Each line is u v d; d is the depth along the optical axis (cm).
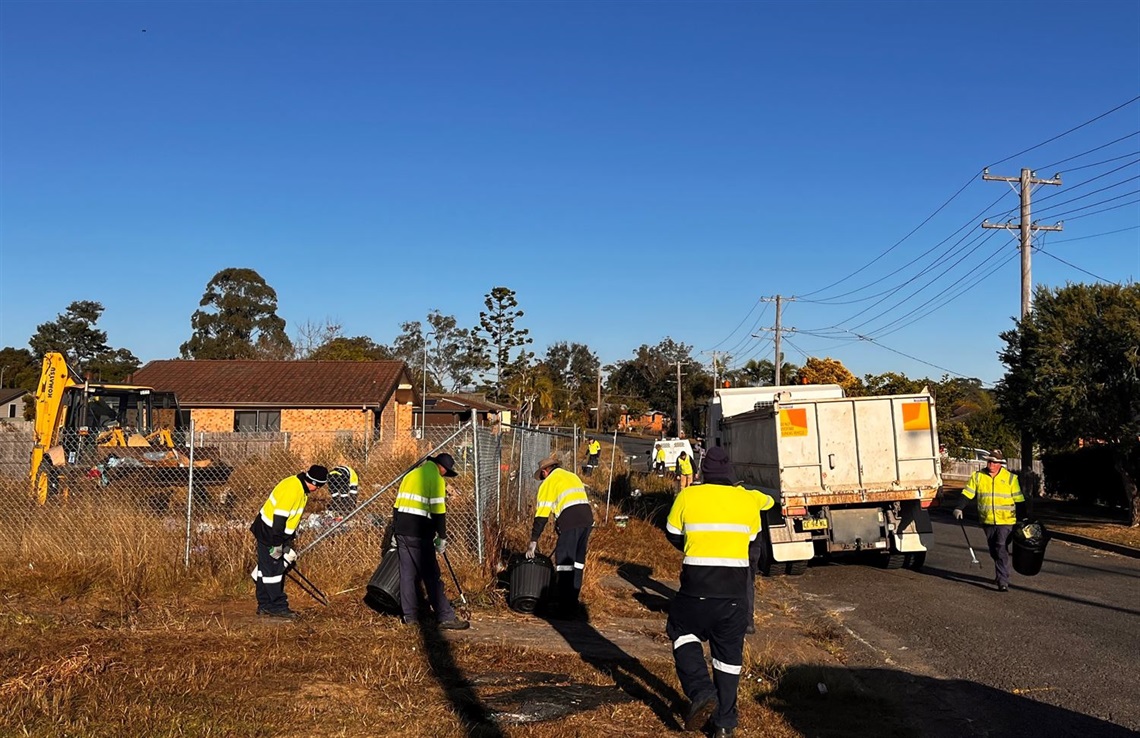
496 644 766
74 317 8456
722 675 546
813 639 870
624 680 670
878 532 1278
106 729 510
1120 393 1831
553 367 12619
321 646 727
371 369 3569
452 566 1034
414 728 541
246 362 3653
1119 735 590
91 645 704
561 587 912
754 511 565
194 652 691
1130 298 1831
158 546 1001
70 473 1310
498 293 6481
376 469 1733
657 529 1633
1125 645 835
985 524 1147
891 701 648
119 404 1761
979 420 3897
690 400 9469
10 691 566
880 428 1273
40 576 937
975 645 844
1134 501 1900
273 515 841
